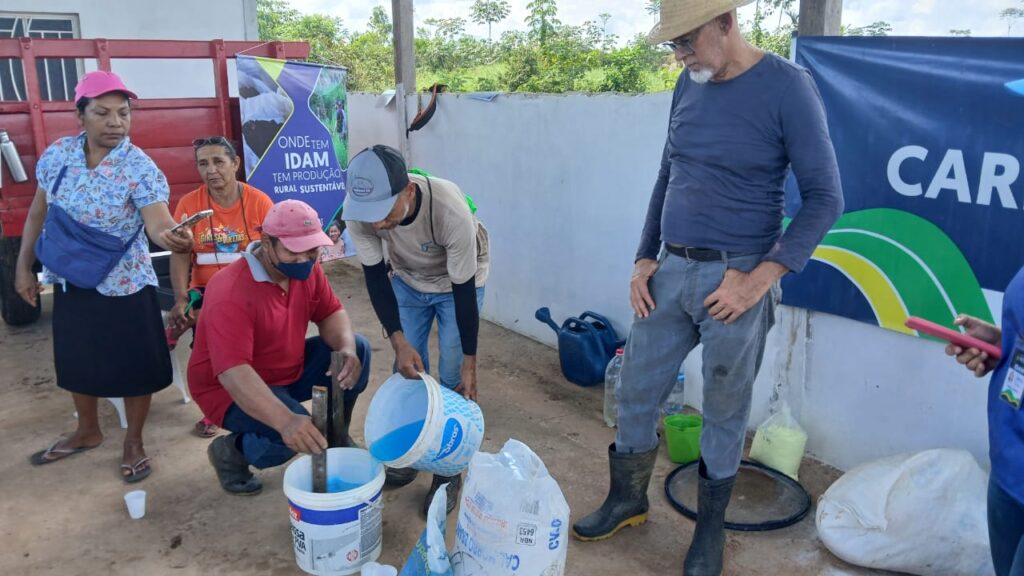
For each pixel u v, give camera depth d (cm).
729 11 237
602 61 1166
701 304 264
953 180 293
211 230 400
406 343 307
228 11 848
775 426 356
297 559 283
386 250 355
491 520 229
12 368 485
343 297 642
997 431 191
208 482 348
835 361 348
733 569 284
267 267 296
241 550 298
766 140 247
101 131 319
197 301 392
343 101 594
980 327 214
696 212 260
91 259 322
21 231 469
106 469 360
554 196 497
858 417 343
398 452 285
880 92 309
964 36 283
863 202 321
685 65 250
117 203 322
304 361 341
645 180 430
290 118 554
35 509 326
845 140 322
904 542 275
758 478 343
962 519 271
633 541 303
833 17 338
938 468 281
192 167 512
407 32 632
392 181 273
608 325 459
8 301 550
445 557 231
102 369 338
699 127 257
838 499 290
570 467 360
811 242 241
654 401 291
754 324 261
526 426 404
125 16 790
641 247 296
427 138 621
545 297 523
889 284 318
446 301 335
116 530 311
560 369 486
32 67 456
